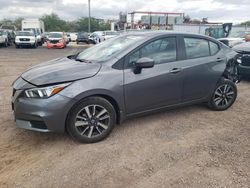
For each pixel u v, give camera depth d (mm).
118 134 4637
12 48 27844
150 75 4633
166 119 5312
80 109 4129
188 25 33906
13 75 10188
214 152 4086
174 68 4910
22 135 4566
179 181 3398
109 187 3283
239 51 8320
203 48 5426
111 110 4363
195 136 4617
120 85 4355
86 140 4273
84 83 4102
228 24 29594
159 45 4840
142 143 4340
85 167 3670
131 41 4816
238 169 3650
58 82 4004
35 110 3938
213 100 5680
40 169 3623
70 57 5391
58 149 4133
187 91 5176
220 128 4965
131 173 3551
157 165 3736
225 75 5754
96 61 4617
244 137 4602
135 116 4727
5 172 3561
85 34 40500
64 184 3324
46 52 22922
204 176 3498
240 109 6027
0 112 5605
